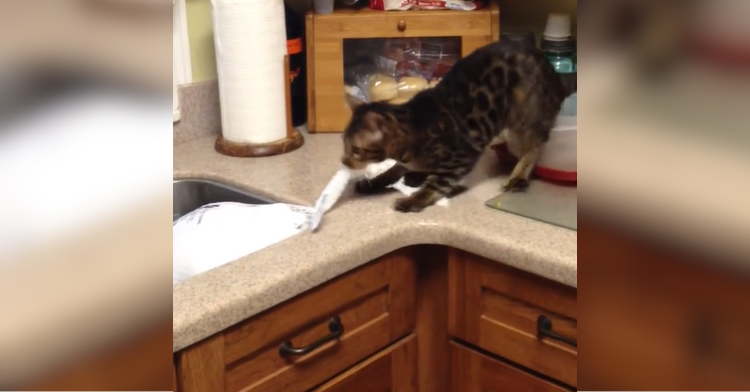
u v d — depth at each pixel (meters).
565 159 1.20
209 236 1.03
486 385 1.15
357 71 1.53
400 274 1.12
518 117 1.20
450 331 1.16
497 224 1.06
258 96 1.35
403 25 1.45
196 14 1.46
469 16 1.44
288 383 0.98
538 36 1.57
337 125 1.52
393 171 1.22
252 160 1.36
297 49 1.52
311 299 0.98
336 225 1.07
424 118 1.13
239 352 0.91
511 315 1.07
